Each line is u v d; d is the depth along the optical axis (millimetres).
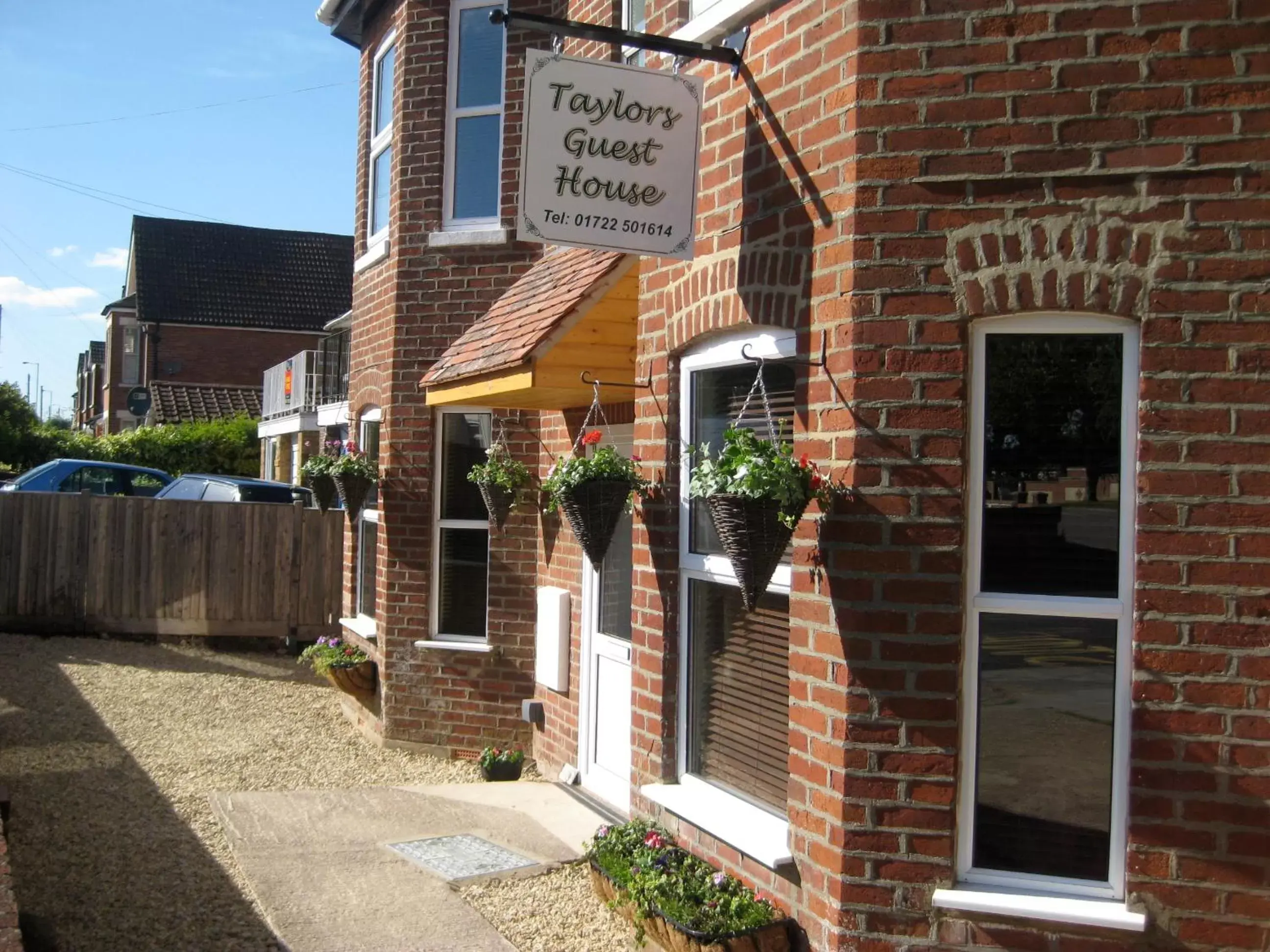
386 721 9297
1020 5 4164
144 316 34250
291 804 7523
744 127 5098
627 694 7316
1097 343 4180
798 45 4734
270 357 35656
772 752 5043
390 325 9422
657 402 5785
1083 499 4176
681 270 5594
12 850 6559
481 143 9172
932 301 4230
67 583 14195
